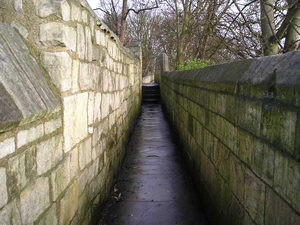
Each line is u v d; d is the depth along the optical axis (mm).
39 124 1569
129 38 20516
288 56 1310
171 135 6883
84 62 2398
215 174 2549
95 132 2812
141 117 9766
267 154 1406
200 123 3307
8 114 1227
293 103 1152
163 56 12484
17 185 1333
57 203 1824
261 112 1486
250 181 1650
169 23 11711
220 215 2352
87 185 2516
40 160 1582
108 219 2922
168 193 3541
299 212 1097
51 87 1878
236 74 1953
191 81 3916
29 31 1866
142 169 4465
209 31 6828
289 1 3418
